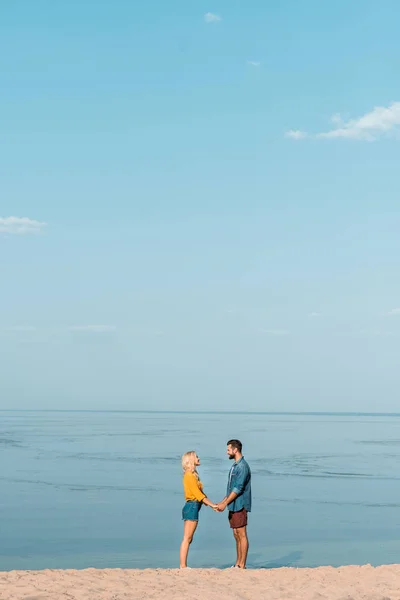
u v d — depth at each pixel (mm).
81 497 27469
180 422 165125
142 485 31812
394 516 23219
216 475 36344
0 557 16125
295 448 63844
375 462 47438
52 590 8672
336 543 18219
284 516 23047
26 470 38375
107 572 10211
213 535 19422
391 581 9969
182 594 8641
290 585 9500
